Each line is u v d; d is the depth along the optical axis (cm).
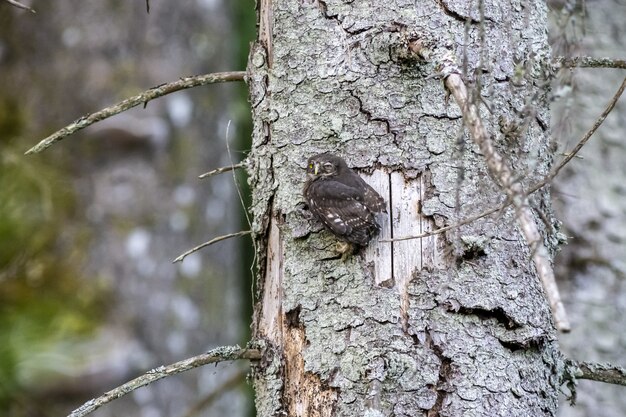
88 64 1827
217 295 1862
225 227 1902
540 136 912
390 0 905
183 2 1892
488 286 865
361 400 848
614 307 1530
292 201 911
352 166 894
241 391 1888
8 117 1808
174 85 948
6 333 1661
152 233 1805
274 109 926
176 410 1780
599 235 1544
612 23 1578
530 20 927
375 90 898
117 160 1808
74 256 1755
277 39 930
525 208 665
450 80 814
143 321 1767
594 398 1503
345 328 868
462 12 900
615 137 1559
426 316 857
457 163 883
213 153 1898
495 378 851
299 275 897
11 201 1750
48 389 1644
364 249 881
